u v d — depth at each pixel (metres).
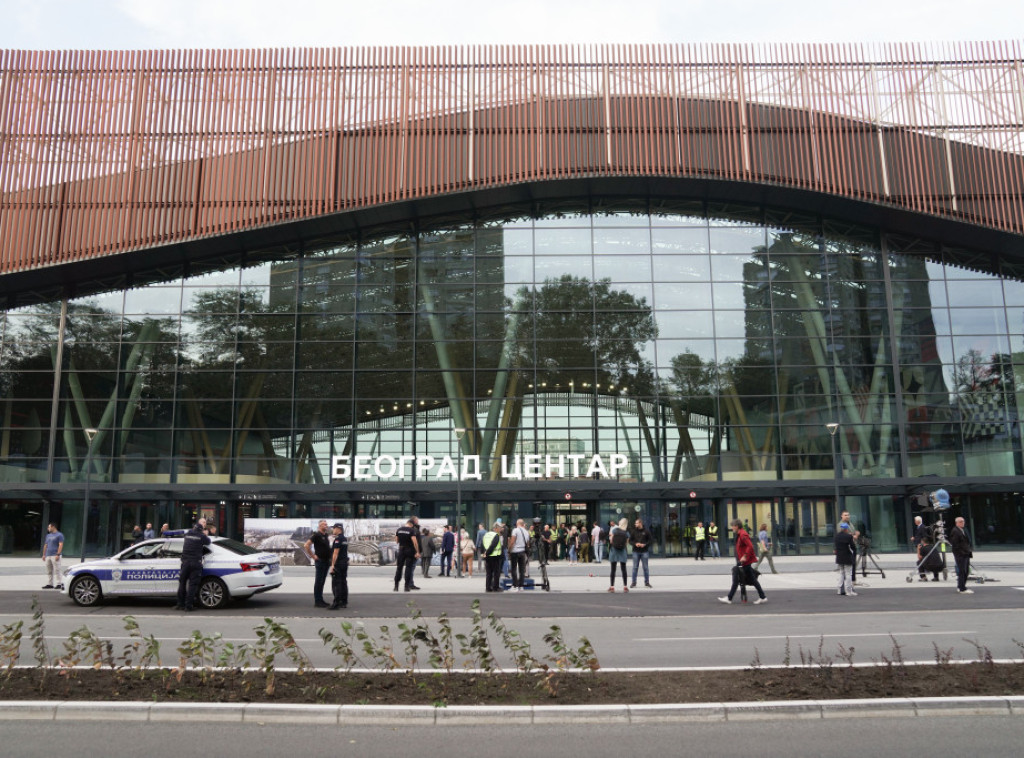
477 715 7.32
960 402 39.91
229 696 7.80
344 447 39.03
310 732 6.99
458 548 26.33
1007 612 15.50
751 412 39.44
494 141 39.56
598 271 40.59
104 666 9.64
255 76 40.47
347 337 40.00
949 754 6.29
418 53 40.44
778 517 38.91
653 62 40.41
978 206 39.41
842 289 40.84
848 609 16.22
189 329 40.06
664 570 30.00
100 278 40.66
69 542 38.50
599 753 6.40
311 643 11.95
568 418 39.16
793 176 39.56
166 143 40.03
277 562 17.72
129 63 40.59
